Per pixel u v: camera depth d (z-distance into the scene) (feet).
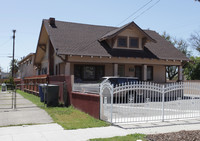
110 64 70.13
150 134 24.45
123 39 69.10
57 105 47.09
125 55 65.36
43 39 79.71
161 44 80.59
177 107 35.96
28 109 41.98
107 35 67.77
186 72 118.83
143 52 70.85
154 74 77.10
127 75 72.74
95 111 33.94
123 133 25.16
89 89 38.01
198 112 36.55
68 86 46.96
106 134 24.66
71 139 22.80
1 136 23.90
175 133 24.76
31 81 81.97
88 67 67.36
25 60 126.21
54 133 25.11
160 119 32.71
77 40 67.31
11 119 32.86
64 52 58.65
